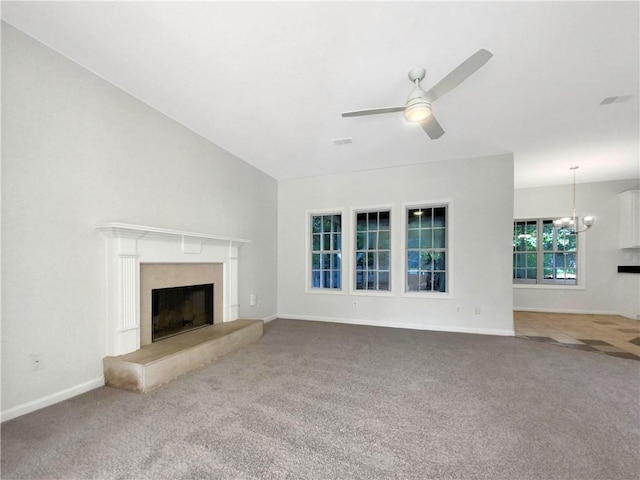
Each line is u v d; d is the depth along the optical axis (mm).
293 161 4816
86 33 2080
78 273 2385
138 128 2930
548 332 4633
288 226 5793
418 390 2531
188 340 3172
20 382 2035
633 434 1903
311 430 1922
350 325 5090
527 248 6703
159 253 3076
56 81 2262
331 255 5605
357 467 1587
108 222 2576
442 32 2043
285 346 3783
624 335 4465
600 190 6156
